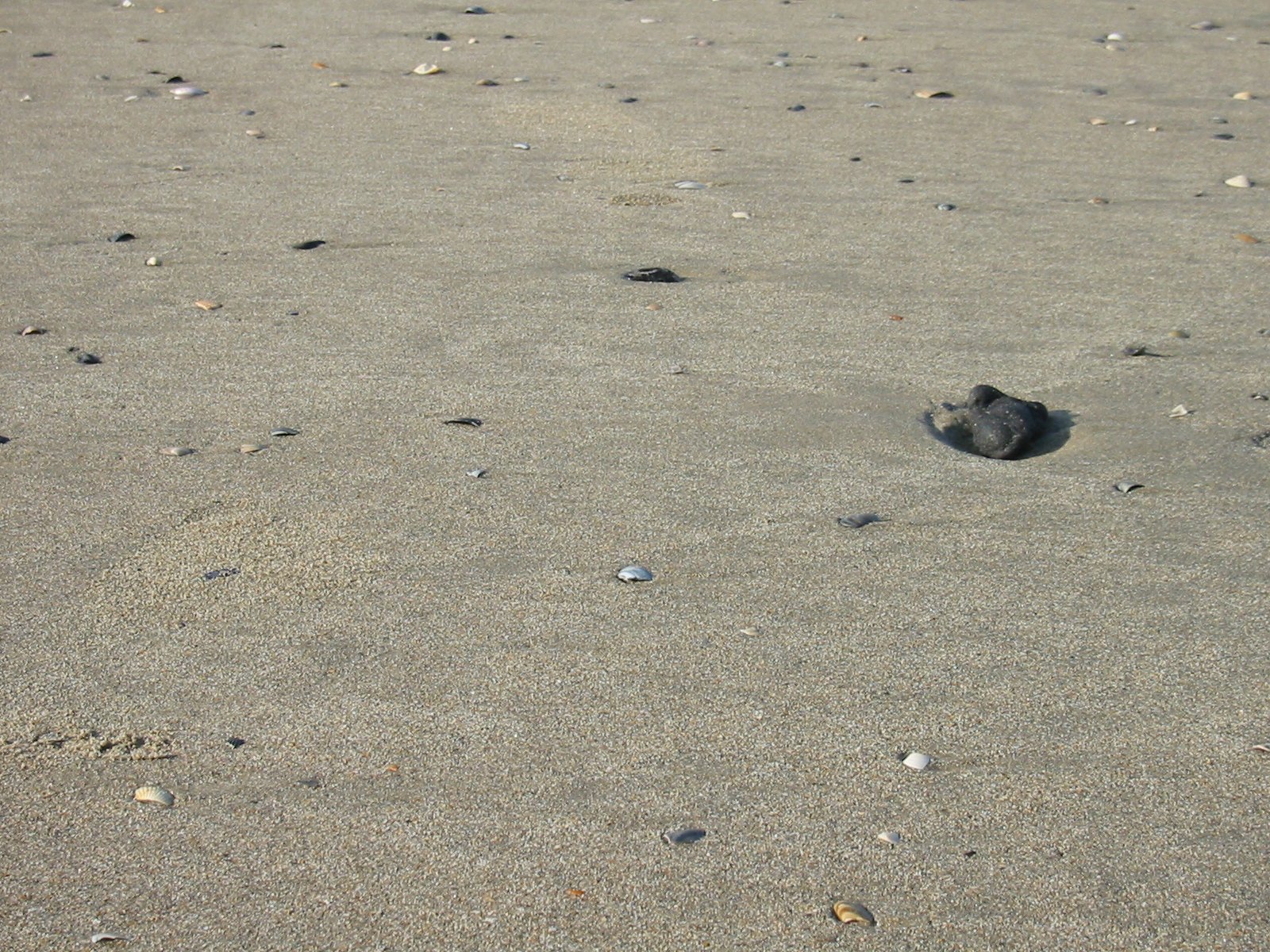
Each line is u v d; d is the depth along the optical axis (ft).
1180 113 30.89
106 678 10.43
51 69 33.55
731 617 11.32
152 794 9.16
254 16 40.06
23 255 20.85
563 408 15.55
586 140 28.07
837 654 10.81
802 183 25.23
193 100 31.01
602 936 8.02
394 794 9.19
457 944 7.95
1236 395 16.05
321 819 8.96
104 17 39.47
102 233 21.94
